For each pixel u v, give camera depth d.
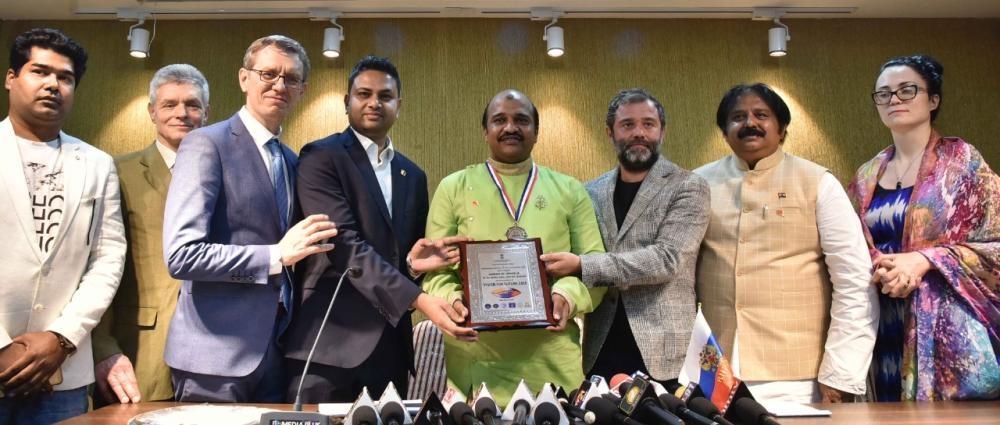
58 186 2.32
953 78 5.20
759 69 5.17
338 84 5.02
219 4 4.82
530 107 2.54
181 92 2.78
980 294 2.40
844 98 5.16
